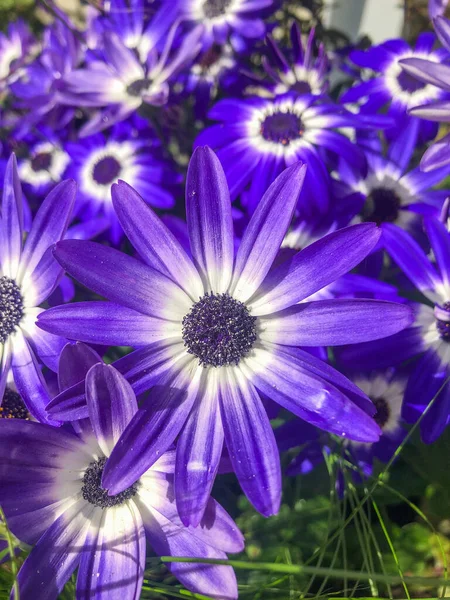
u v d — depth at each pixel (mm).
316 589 156
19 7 266
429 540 163
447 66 127
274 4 193
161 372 116
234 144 164
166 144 197
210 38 187
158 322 119
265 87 191
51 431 110
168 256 116
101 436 109
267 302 118
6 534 116
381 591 158
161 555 114
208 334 118
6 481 107
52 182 202
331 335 111
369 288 139
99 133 191
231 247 118
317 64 185
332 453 144
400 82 175
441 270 140
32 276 138
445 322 137
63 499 116
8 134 212
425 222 142
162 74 177
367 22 258
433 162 132
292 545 156
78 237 172
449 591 158
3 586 131
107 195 181
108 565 112
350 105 191
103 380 98
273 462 105
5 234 140
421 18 239
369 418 100
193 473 105
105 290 109
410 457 160
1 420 104
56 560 112
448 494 158
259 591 138
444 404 133
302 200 150
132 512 117
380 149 167
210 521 105
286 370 115
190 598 123
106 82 183
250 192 157
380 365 134
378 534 162
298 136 159
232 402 116
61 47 203
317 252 113
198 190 114
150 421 107
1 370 137
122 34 192
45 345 136
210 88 197
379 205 162
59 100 178
